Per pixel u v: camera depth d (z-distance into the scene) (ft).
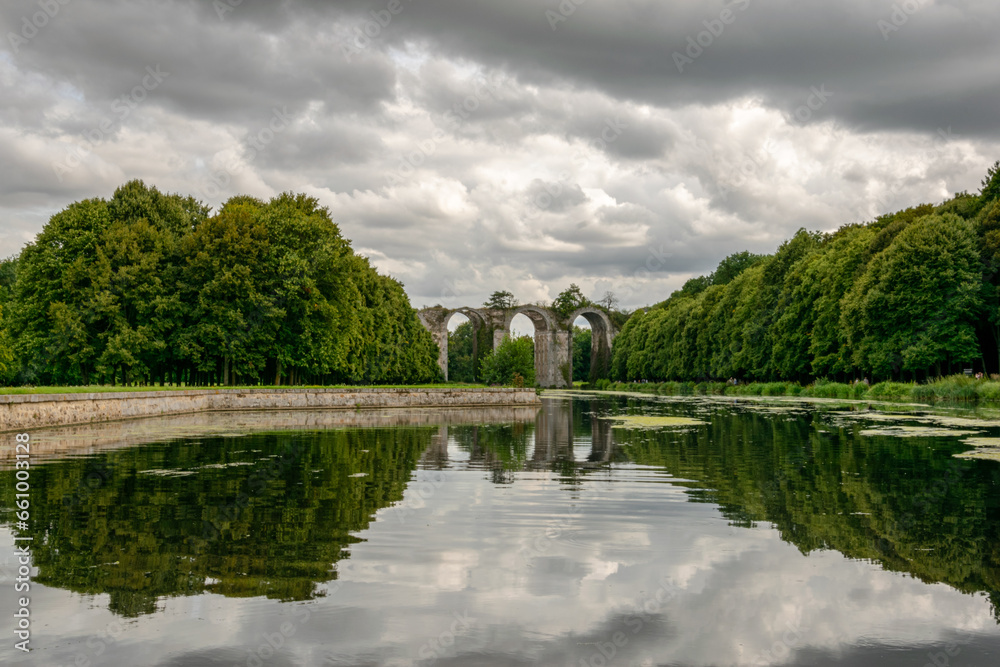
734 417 120.88
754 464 59.00
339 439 82.99
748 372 283.38
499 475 53.47
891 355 187.42
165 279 163.22
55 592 25.93
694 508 40.68
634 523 36.83
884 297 186.50
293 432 92.73
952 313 178.19
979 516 38.22
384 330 246.06
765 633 22.50
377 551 31.35
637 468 57.26
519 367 295.28
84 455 64.39
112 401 106.93
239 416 130.21
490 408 172.96
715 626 23.02
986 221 182.80
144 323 160.15
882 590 26.35
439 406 182.91
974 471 53.67
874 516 38.40
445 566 29.25
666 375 380.17
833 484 48.57
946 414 119.85
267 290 168.35
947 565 29.32
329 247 178.70
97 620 23.31
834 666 20.10
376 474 53.83
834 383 221.87
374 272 252.01
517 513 39.29
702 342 337.72
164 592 25.99
